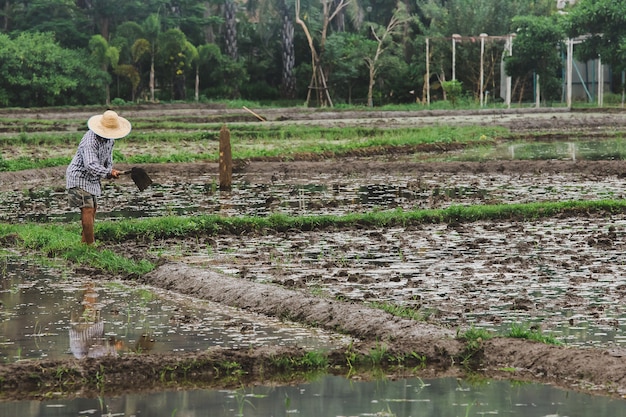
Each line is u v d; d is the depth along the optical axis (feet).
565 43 205.87
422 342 30.42
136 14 254.47
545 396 25.95
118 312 36.60
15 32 237.66
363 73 252.21
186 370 28.84
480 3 246.06
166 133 136.98
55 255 49.39
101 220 60.85
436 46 246.06
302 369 29.25
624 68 193.47
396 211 59.52
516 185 78.95
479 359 29.63
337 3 262.88
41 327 34.19
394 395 26.30
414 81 251.80
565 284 39.78
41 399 26.53
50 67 220.84
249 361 29.35
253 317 35.78
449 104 220.84
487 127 142.61
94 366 28.68
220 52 246.27
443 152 116.47
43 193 79.82
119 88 240.94
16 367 28.37
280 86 255.70
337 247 50.08
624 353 28.50
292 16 258.16
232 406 25.55
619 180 81.82
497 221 58.80
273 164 96.32
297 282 39.83
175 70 234.17
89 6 253.85
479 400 25.70
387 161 103.40
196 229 54.44
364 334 32.37
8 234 53.98
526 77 233.96
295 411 25.00
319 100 242.99
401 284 40.14
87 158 48.37
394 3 274.16
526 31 206.08
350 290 38.91
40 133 140.87
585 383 27.17
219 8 273.95
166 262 44.65
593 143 126.62
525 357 28.96
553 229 55.31
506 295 37.78
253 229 55.57
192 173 95.45
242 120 180.65
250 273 42.96
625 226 56.13
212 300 38.83
